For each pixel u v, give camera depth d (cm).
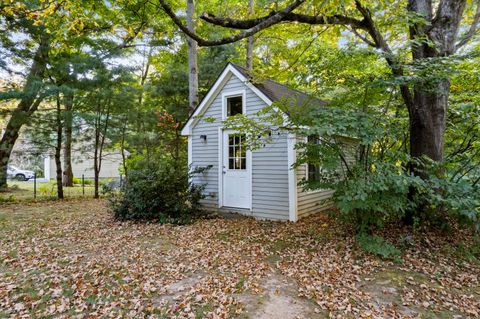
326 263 380
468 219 405
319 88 530
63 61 934
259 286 321
